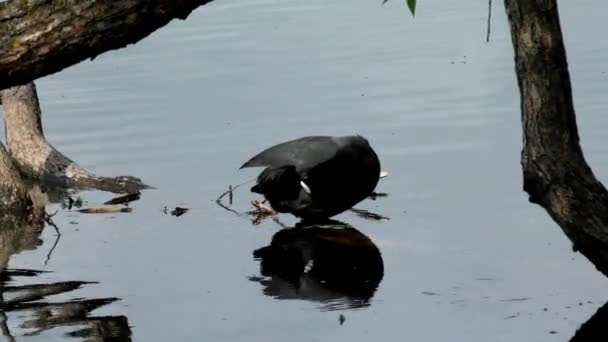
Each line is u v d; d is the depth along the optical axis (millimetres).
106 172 15234
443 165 14391
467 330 9328
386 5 23906
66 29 5609
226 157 15344
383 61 19719
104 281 11016
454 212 12711
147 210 13555
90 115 17703
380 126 16094
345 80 18641
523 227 12078
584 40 20375
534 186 7887
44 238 12719
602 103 16547
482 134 15539
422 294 10266
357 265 11211
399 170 14281
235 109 17406
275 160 12531
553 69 7465
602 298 9977
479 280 10562
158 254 11883
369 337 9227
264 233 12492
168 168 15125
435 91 17672
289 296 10359
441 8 23469
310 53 20531
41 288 10852
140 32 5715
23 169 15539
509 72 18516
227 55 20656
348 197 12406
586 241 7887
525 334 9203
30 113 15617
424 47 20500
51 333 9586
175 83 19094
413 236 12047
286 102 17594
